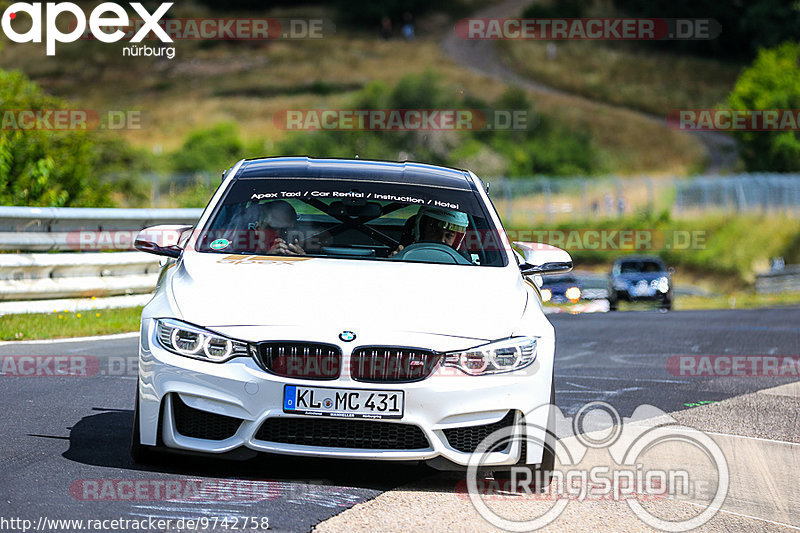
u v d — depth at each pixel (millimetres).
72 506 16766
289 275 20203
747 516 19016
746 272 152125
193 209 54250
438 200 23703
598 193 192625
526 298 20703
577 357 42469
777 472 22469
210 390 18328
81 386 28750
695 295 132625
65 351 35625
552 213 178875
